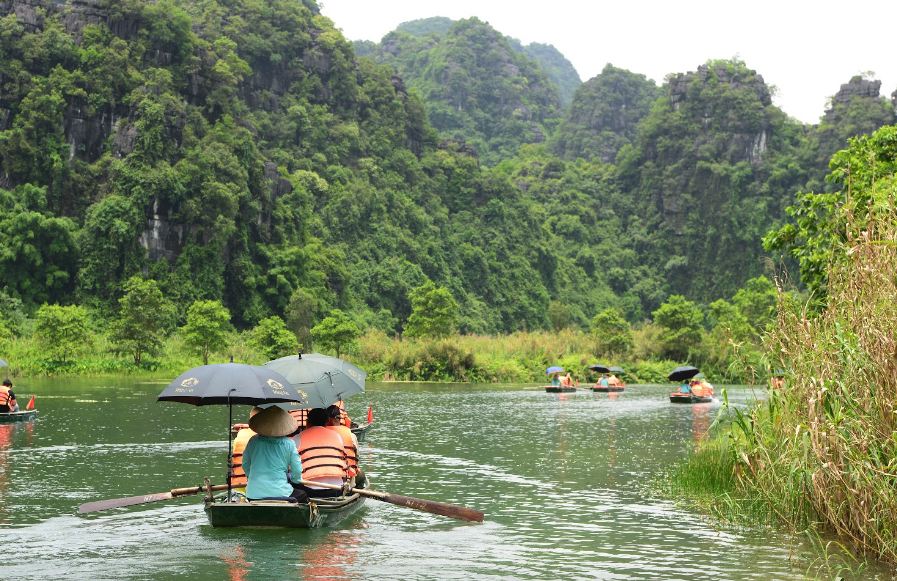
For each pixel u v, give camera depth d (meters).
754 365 13.30
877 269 11.32
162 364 65.06
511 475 17.48
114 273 95.12
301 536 11.31
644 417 32.19
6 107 103.31
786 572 9.81
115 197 96.69
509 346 75.19
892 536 10.16
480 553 10.63
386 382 61.75
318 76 160.00
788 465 11.88
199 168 101.38
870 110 192.12
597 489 15.75
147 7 112.00
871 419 10.66
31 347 62.38
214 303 70.19
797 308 12.94
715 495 14.30
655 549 10.92
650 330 85.25
